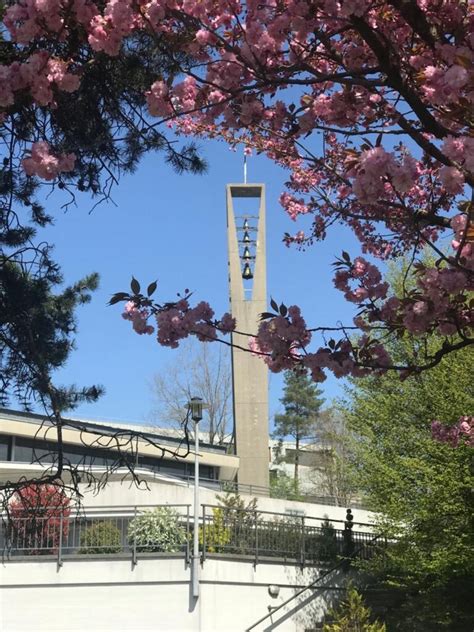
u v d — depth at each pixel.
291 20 4.45
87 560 15.97
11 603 15.87
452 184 4.04
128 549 16.11
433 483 14.16
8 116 5.70
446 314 4.99
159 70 5.93
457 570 14.22
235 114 5.20
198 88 5.10
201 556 15.84
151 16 4.39
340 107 5.10
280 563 17.22
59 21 4.37
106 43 4.41
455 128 4.62
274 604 16.84
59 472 6.85
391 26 4.80
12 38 4.43
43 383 6.85
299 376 5.43
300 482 52.88
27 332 6.95
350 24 4.42
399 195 4.63
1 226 6.81
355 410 16.92
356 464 17.16
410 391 15.76
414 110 4.34
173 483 24.97
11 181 6.41
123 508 18.69
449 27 4.35
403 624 15.90
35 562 15.99
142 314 5.22
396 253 7.16
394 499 15.30
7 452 24.84
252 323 33.78
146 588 15.71
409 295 5.05
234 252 34.56
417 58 4.71
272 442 57.78
